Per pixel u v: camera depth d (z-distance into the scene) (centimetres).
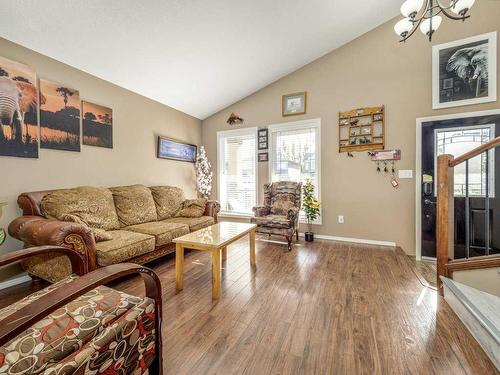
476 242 297
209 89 394
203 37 276
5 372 73
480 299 170
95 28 226
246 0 244
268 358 130
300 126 403
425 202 322
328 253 312
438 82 313
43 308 74
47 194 230
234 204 477
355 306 181
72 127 267
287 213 350
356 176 364
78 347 85
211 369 123
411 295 198
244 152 462
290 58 369
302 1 266
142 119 360
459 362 126
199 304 186
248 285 219
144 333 107
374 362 126
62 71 257
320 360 128
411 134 330
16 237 204
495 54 285
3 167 214
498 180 285
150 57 284
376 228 354
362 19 324
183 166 446
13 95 217
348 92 367
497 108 286
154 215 327
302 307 181
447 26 307
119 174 324
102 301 106
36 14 199
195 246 202
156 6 222
